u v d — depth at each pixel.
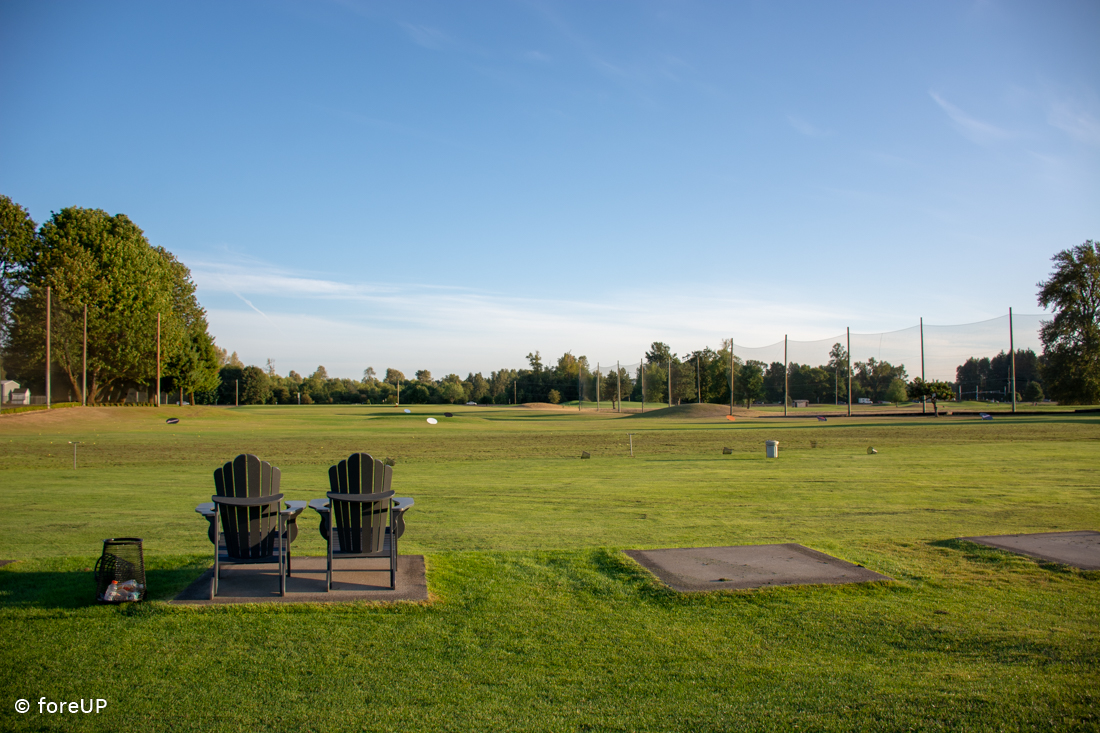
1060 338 55.47
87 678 4.30
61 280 52.03
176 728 3.71
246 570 6.73
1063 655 4.64
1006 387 65.69
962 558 7.17
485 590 6.12
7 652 4.68
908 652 4.72
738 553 7.38
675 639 4.99
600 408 92.81
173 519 10.32
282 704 3.99
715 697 4.08
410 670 4.46
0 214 52.53
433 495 13.25
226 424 46.44
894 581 6.27
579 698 4.08
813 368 81.50
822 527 9.45
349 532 6.10
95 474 17.34
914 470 17.08
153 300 58.59
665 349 117.69
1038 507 11.11
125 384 66.81
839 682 4.27
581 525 9.84
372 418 57.50
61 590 5.93
